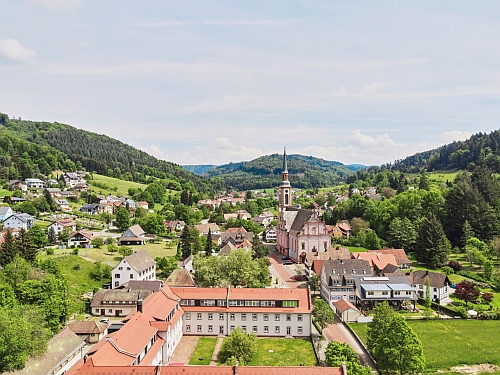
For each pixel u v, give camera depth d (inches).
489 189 7613.2
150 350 2689.5
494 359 3179.1
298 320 3555.6
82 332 3294.8
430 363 3107.8
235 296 3622.0
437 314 4200.3
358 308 4397.1
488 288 5083.7
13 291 3361.2
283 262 7003.0
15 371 2439.7
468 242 6387.8
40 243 6166.3
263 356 3132.4
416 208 7854.3
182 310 3560.5
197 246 7130.9
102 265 5290.4
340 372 2146.9
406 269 5999.0
